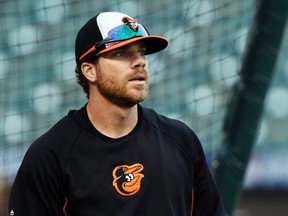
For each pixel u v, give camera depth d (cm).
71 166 920
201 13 1677
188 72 1862
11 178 1995
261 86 1380
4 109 1877
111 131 941
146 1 1848
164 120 986
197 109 1900
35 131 1848
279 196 3494
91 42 926
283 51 3472
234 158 1414
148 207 920
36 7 1875
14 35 1873
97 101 941
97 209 913
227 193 1425
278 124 3547
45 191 926
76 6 1855
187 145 972
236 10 1689
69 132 938
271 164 3506
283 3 1329
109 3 1866
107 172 919
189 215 971
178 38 1767
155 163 935
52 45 1878
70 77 1867
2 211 2081
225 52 1772
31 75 1883
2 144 1806
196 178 987
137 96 914
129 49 916
